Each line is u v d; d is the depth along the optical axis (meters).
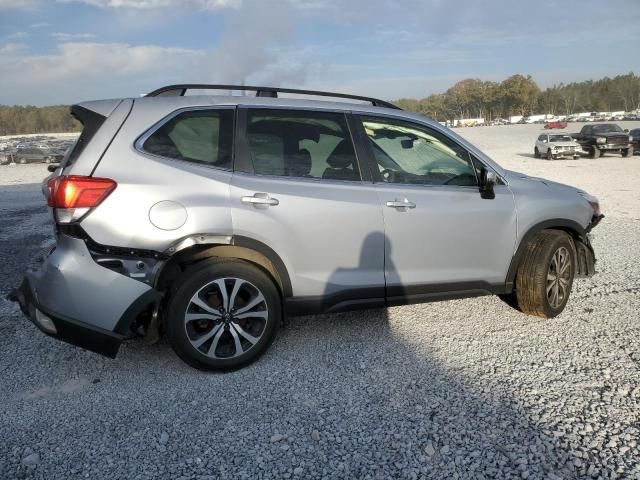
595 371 3.40
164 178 3.24
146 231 3.15
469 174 4.09
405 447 2.65
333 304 3.67
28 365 3.58
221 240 3.29
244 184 3.39
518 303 4.33
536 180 4.53
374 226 3.65
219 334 3.38
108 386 3.29
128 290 3.15
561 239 4.21
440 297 3.98
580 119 115.56
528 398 3.08
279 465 2.53
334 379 3.35
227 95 3.64
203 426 2.85
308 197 3.50
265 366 3.54
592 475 2.42
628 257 6.36
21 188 18.17
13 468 2.51
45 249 3.51
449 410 2.97
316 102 3.79
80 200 3.07
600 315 4.39
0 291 5.25
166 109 3.39
